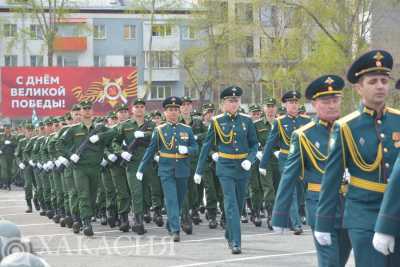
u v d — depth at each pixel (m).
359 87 7.28
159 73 78.12
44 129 21.81
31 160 21.84
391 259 7.01
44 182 20.66
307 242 14.38
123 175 16.73
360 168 7.19
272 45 49.59
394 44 41.31
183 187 15.05
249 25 55.06
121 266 12.03
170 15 62.47
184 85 77.50
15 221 19.98
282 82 45.03
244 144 13.10
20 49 75.75
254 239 15.01
